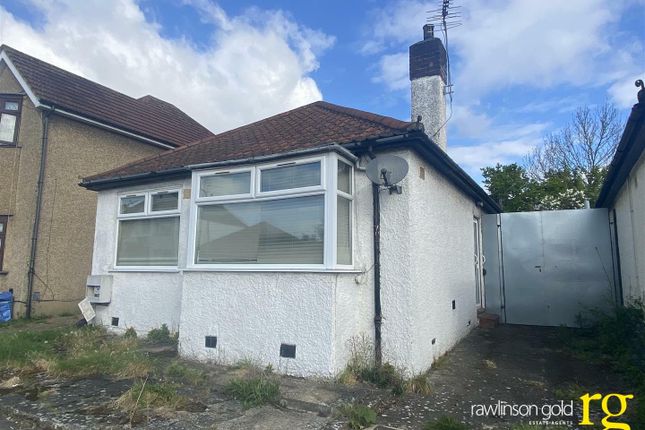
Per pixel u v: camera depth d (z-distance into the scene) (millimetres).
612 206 9367
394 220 5879
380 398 4711
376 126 6270
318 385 5027
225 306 6094
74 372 5531
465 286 8695
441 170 7168
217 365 5922
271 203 6113
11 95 11945
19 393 4824
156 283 7953
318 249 5617
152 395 4488
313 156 5770
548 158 26172
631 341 6480
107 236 8852
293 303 5562
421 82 9016
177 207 7953
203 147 8656
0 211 11492
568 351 7164
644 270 6578
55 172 11688
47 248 11359
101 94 14664
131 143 13883
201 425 3945
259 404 4457
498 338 8305
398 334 5668
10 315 10648
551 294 9797
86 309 8461
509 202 18578
